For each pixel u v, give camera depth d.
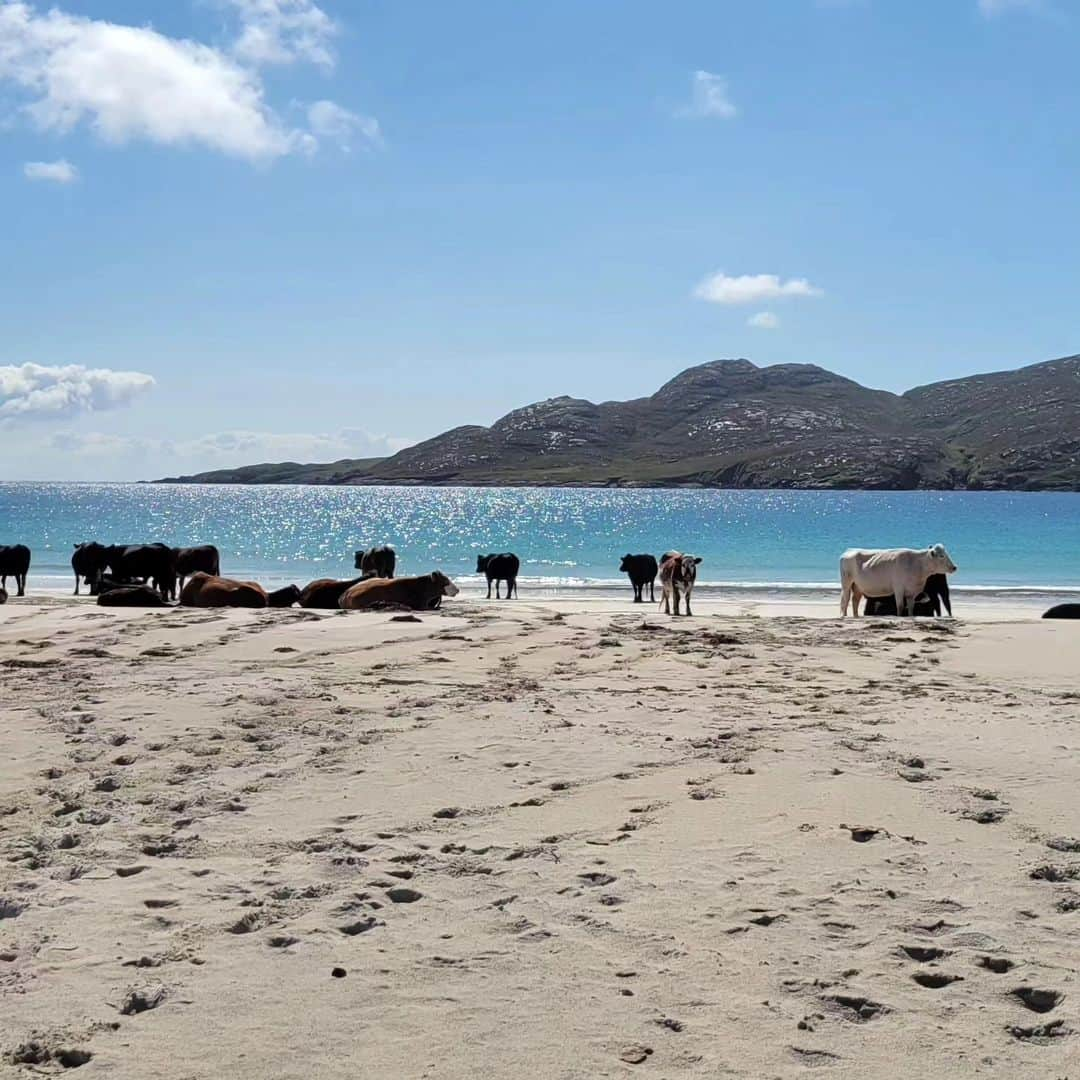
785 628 18.92
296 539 82.88
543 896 5.86
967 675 13.75
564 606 30.52
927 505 152.12
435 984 4.75
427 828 7.15
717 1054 4.11
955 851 6.58
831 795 7.86
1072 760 8.90
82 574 34.75
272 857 6.55
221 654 15.29
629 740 9.75
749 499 187.12
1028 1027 4.32
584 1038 4.25
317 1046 4.20
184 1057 4.11
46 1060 4.11
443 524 107.00
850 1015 4.46
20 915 5.61
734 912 5.59
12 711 10.99
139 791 8.05
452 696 11.99
